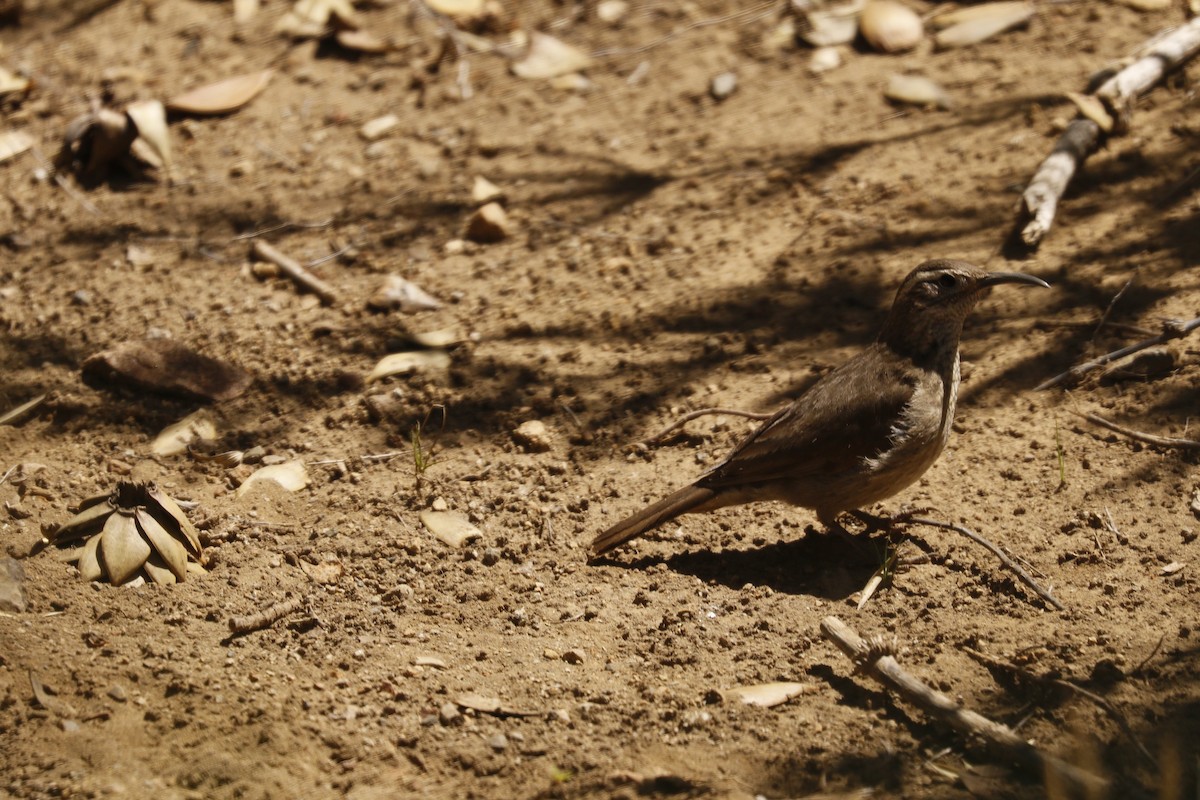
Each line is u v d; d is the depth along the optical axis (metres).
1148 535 9.32
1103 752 7.54
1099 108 13.11
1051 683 8.01
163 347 11.65
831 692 8.12
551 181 14.05
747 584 9.23
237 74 15.59
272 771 7.39
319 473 10.52
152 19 16.50
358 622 8.85
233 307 12.39
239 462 10.61
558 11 16.73
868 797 7.27
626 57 15.91
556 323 12.17
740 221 13.23
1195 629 8.43
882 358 9.62
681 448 10.70
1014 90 14.27
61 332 12.01
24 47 16.17
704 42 15.98
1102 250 11.99
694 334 11.89
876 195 13.20
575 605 9.10
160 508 9.34
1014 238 12.27
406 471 10.55
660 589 9.27
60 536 9.34
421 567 9.48
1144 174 12.74
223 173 14.23
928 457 9.57
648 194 13.77
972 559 9.34
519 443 10.78
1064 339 11.19
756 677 8.30
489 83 15.55
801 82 15.16
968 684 8.14
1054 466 10.04
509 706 8.03
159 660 8.26
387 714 7.92
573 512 10.09
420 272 12.90
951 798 7.25
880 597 9.06
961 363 11.22
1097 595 8.85
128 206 13.75
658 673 8.38
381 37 16.23
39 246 13.20
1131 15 15.04
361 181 14.11
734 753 7.64
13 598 8.73
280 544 9.66
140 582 9.05
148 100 14.95
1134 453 10.04
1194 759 7.42
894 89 14.64
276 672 8.26
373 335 12.07
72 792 7.18
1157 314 11.13
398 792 7.35
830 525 9.70
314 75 15.67
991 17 15.43
